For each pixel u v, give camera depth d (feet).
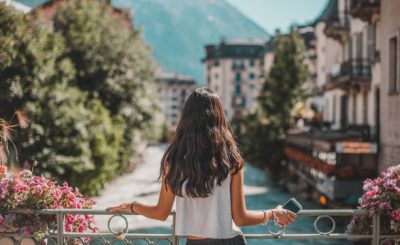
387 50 63.82
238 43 399.85
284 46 136.26
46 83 63.46
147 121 107.04
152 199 80.12
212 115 11.78
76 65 93.97
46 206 15.92
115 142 88.69
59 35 67.87
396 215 15.80
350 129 89.56
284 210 13.34
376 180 16.84
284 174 114.52
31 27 64.80
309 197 86.69
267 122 127.75
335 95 111.14
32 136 60.59
